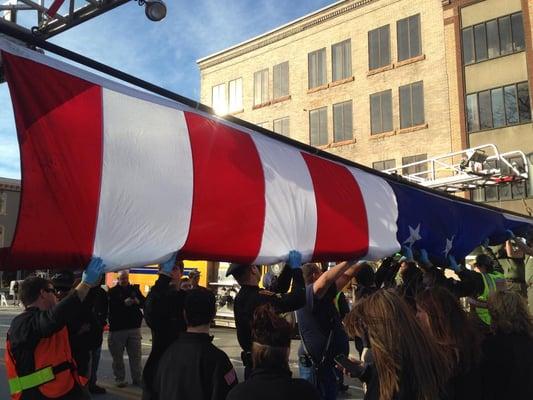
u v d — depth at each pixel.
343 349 4.04
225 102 29.33
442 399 2.30
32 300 3.19
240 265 3.63
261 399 2.09
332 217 3.63
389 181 4.68
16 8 5.25
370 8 23.92
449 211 5.17
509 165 9.57
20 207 2.18
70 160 2.38
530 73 19.42
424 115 21.89
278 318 2.27
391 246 4.06
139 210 2.57
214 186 2.95
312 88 25.66
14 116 2.27
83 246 2.34
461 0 21.28
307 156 3.85
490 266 5.70
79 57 2.67
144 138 2.72
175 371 2.67
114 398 6.43
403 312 2.21
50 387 3.09
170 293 3.12
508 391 2.67
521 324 2.80
